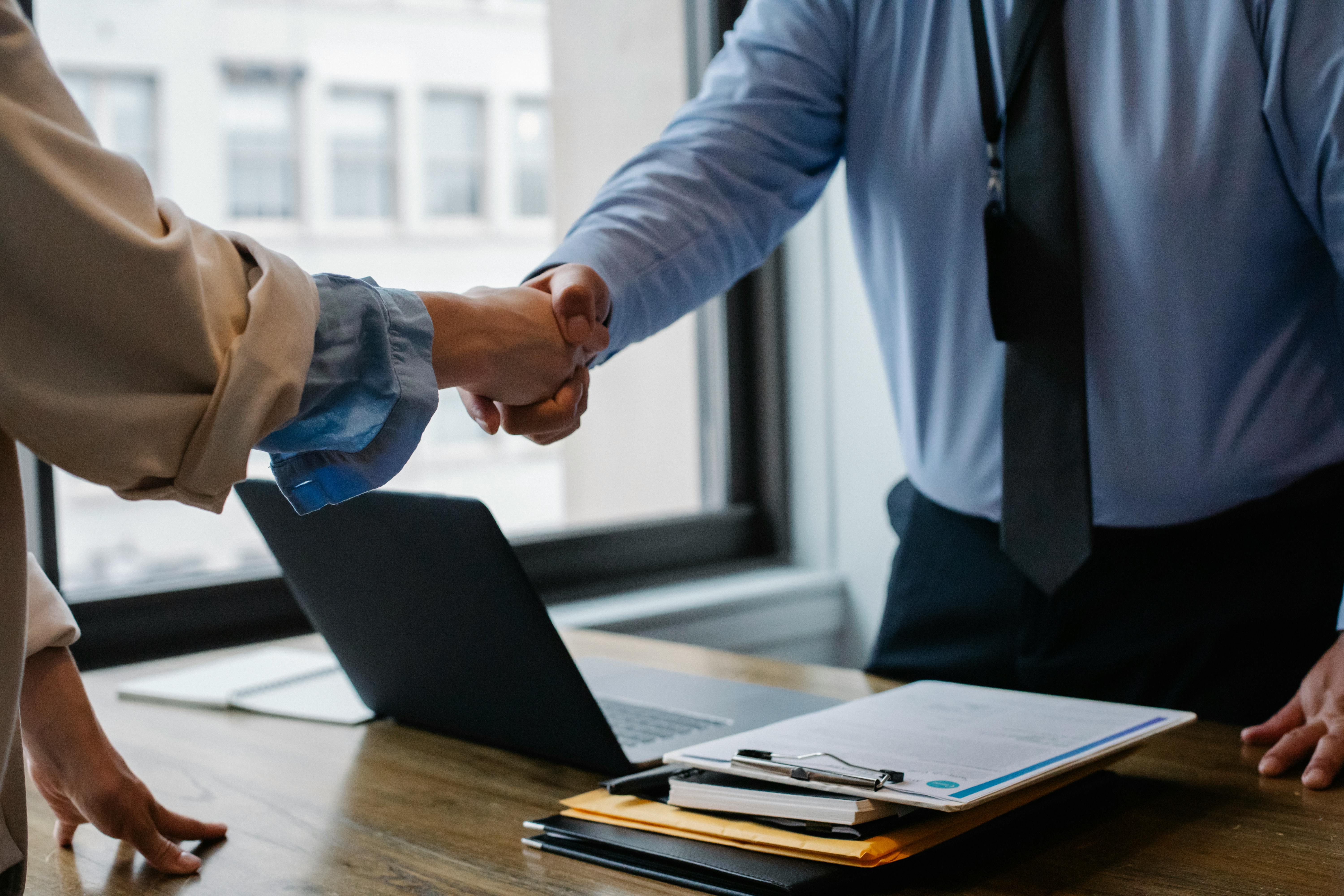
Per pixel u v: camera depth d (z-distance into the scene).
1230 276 0.99
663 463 2.54
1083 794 0.70
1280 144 0.94
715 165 1.12
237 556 3.98
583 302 0.79
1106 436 1.06
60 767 0.68
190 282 0.49
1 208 0.43
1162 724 0.74
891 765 0.65
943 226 1.11
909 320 1.16
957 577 1.17
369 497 0.78
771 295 2.30
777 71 1.15
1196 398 1.02
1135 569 1.07
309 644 1.38
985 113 1.05
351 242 10.02
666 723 0.90
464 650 0.82
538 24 4.34
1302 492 1.03
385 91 9.94
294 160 10.08
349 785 0.82
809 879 0.57
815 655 2.21
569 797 0.78
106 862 0.69
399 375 0.61
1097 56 1.02
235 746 0.93
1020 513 1.00
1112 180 1.01
